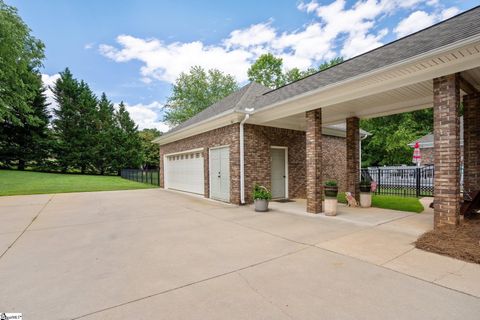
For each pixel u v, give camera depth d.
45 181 21.11
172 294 2.93
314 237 5.19
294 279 3.29
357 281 3.20
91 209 8.98
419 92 6.51
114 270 3.65
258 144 10.03
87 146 31.38
